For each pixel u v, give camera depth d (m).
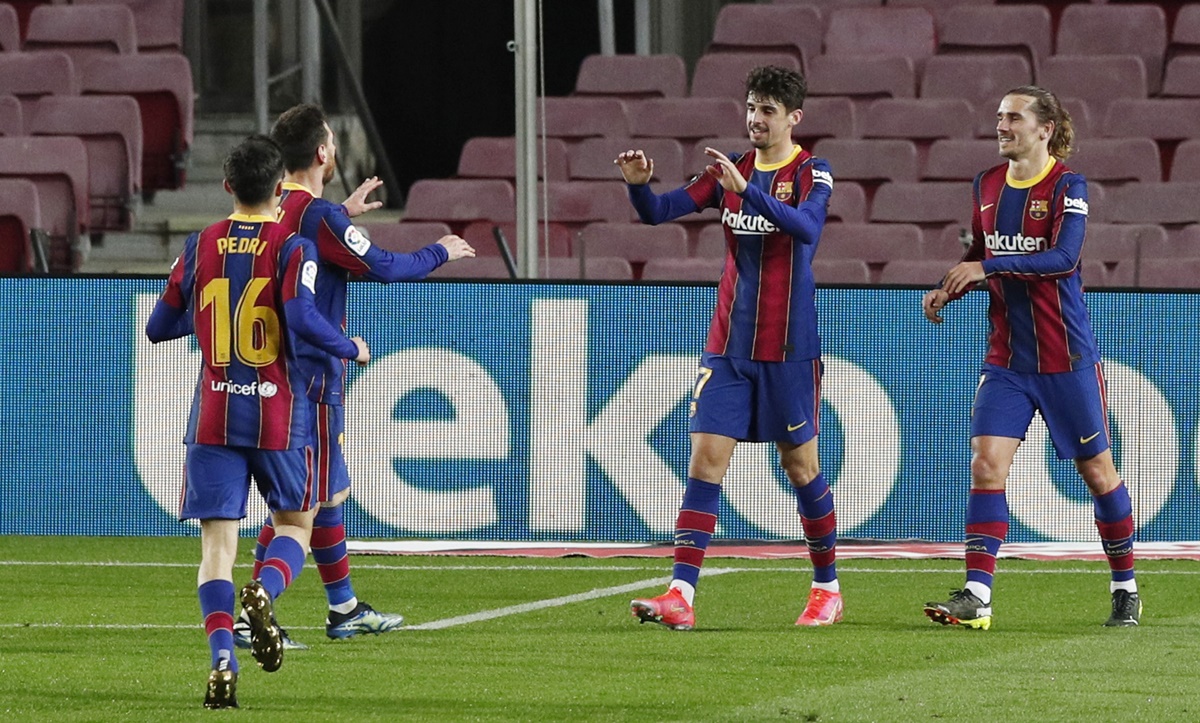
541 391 28.50
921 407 28.22
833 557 21.41
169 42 52.09
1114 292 27.80
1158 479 27.86
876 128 44.97
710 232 40.22
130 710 15.36
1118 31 48.44
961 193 41.09
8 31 50.62
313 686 16.70
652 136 46.00
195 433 16.03
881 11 49.41
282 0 55.75
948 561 27.33
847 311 28.27
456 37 60.59
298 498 16.42
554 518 28.56
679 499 28.47
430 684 16.81
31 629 20.31
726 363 20.86
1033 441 28.20
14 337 28.92
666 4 55.72
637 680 17.05
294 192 18.70
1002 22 48.38
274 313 16.03
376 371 28.64
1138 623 21.30
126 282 28.77
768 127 20.66
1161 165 44.56
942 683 16.88
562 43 59.94
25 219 40.38
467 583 24.94
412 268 18.95
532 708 15.58
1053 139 21.02
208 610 15.62
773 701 15.90
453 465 28.64
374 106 60.66
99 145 44.19
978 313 28.05
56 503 29.00
